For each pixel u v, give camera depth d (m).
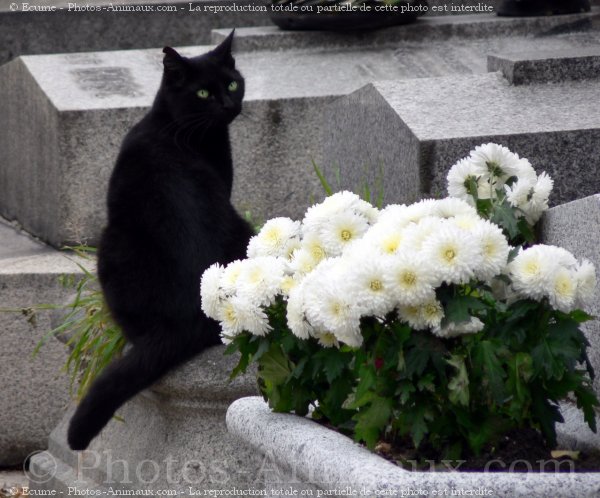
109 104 8.54
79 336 5.87
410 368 3.35
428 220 3.43
